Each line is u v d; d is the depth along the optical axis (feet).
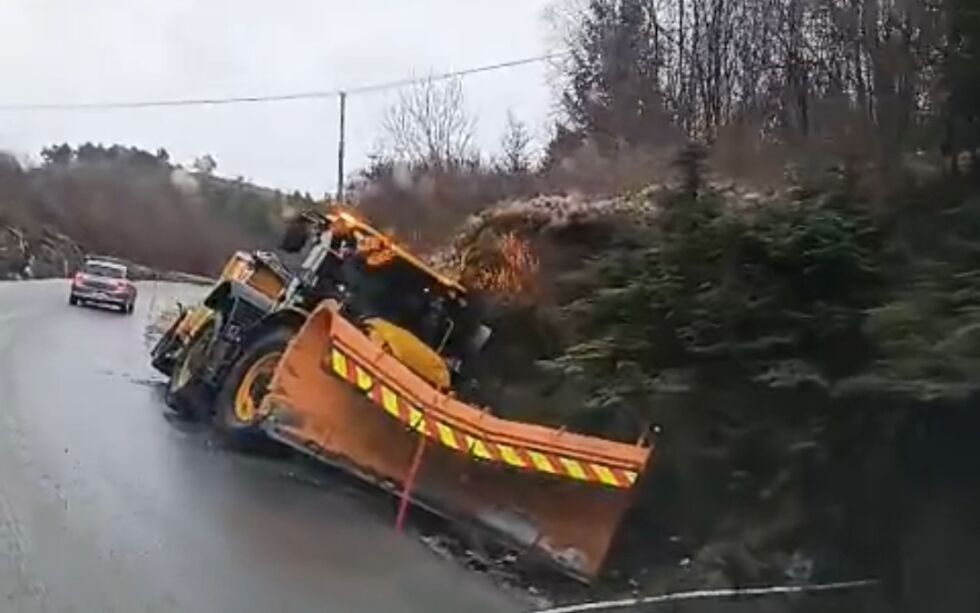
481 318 34.65
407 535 24.17
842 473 20.65
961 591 18.30
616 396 24.59
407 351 32.22
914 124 22.04
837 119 26.96
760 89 42.24
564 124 74.90
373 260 35.50
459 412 25.09
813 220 21.29
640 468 23.38
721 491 22.66
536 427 24.85
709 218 23.94
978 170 20.30
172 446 33.35
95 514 24.63
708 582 21.16
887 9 23.39
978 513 18.24
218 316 39.29
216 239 181.88
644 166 40.88
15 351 60.08
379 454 25.23
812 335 20.89
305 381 25.67
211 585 20.08
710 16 55.62
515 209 39.29
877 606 19.45
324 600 19.66
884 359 18.83
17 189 224.12
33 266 196.75
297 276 36.27
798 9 36.37
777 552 21.22
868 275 20.74
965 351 16.72
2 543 21.90
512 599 20.49
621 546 23.07
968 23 20.02
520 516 23.70
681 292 23.90
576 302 28.78
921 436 19.27
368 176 87.76
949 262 18.70
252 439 32.07
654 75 61.16
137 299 124.06
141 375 52.44
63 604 18.51
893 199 21.22
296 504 26.32
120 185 224.94
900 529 19.49
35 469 28.91
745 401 22.36
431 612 19.39
